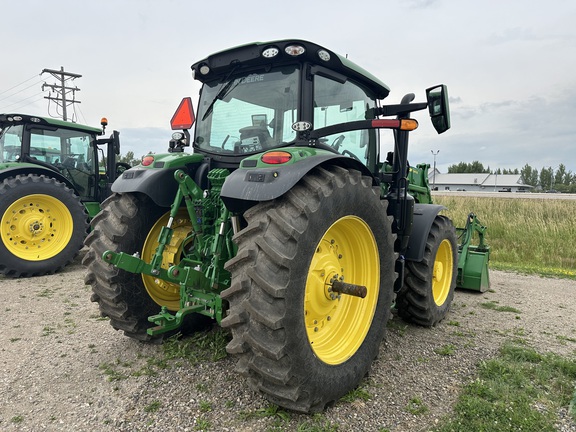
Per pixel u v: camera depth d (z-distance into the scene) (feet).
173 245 10.74
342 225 8.87
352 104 11.17
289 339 7.14
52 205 20.70
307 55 9.29
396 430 7.59
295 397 7.33
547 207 43.91
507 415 7.96
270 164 7.80
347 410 8.22
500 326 13.53
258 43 9.33
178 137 10.96
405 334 12.49
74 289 17.26
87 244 10.44
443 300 14.07
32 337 11.62
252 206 8.07
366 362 9.11
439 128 10.66
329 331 9.18
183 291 9.21
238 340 7.32
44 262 19.97
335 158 8.32
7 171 20.18
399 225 11.50
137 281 10.41
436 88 10.46
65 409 8.06
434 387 9.15
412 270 12.66
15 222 19.81
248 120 10.27
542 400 8.70
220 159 10.62
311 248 7.48
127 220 10.23
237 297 7.34
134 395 8.50
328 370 8.06
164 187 10.16
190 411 7.98
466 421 7.80
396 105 11.34
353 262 9.63
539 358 10.66
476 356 10.86
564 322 14.12
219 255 9.07
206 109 11.14
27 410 8.02
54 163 23.41
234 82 10.53
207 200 9.77
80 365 9.86
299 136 9.20
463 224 41.16
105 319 13.15
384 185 12.57
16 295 16.21
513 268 24.49
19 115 21.66
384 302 9.73
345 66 10.02
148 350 10.62
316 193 7.63
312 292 8.46
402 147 11.39
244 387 8.79
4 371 9.56
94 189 25.38
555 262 28.12
